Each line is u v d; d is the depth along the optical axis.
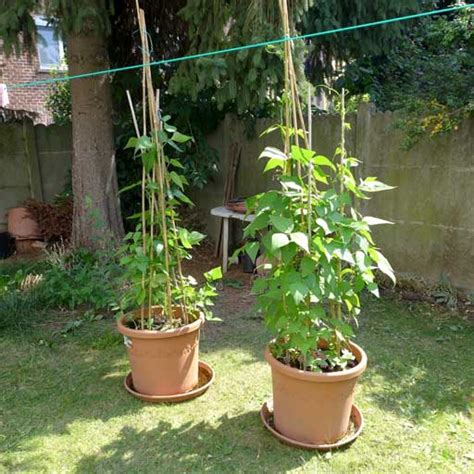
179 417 2.22
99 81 4.50
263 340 3.07
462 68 3.73
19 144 5.62
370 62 5.29
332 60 5.11
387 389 2.43
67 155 5.88
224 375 2.61
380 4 4.26
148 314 2.44
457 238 3.57
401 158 3.83
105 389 2.48
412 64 5.16
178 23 5.00
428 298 3.70
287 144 1.97
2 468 1.88
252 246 1.95
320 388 1.86
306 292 1.73
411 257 3.89
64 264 4.11
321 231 1.85
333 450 1.95
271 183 4.81
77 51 4.37
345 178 1.92
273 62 3.41
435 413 2.21
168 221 2.52
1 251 5.27
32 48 3.97
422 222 3.78
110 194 4.71
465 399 2.32
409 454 1.93
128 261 2.39
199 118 5.30
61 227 5.36
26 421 2.20
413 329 3.19
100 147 4.58
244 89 3.61
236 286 4.20
